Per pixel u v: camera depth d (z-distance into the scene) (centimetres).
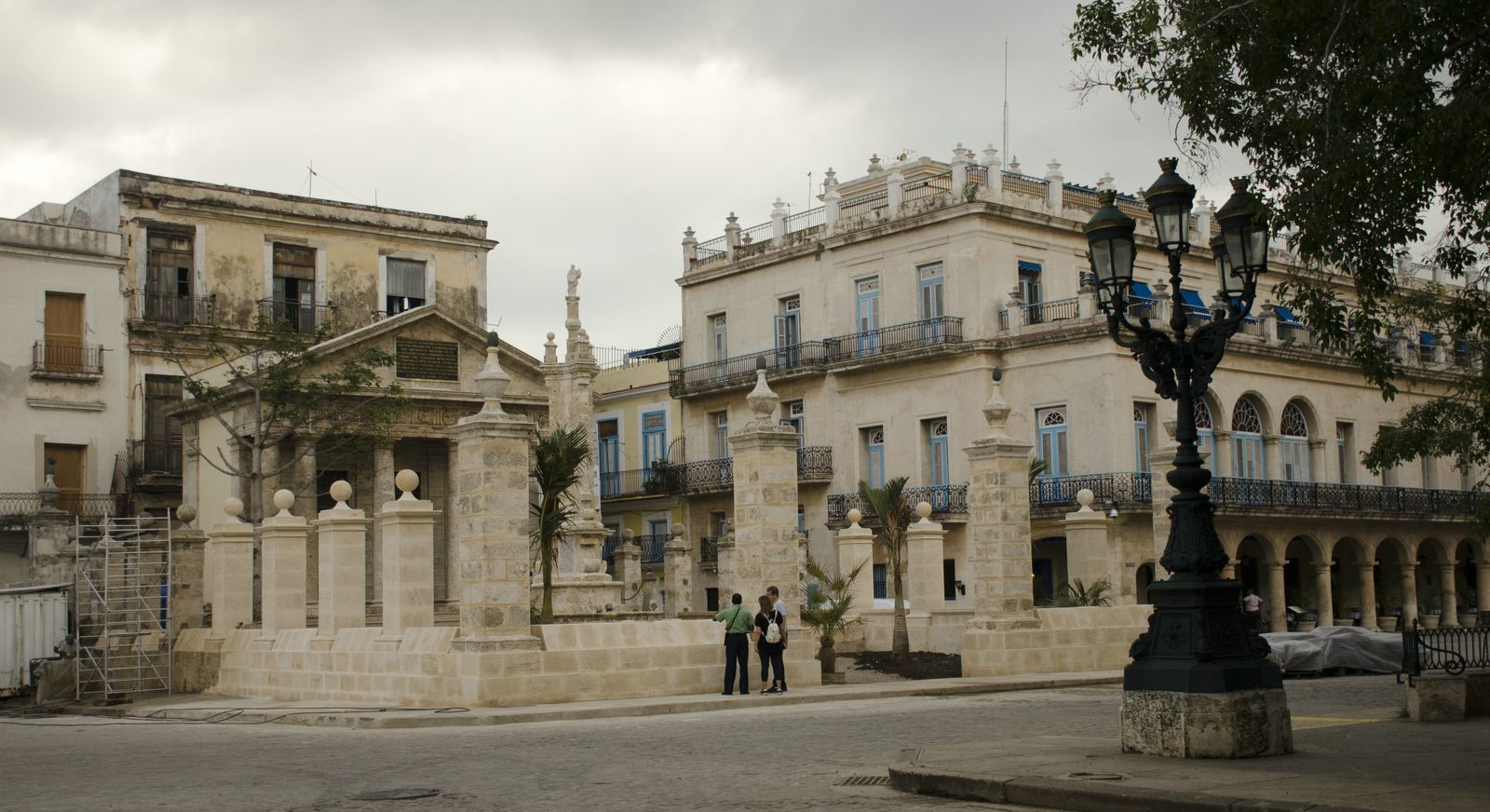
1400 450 2948
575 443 2955
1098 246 1427
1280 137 1433
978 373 4928
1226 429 4928
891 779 1236
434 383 4416
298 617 2738
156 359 4825
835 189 5656
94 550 3269
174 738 1859
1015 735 1642
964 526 4953
